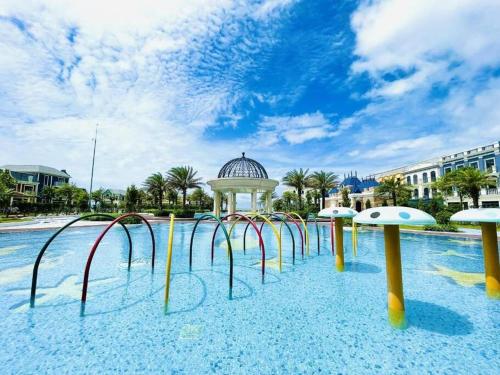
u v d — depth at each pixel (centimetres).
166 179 3462
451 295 507
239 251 1018
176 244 1204
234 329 364
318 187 3441
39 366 280
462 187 2447
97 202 5775
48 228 1623
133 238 1393
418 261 840
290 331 360
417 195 3816
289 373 270
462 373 269
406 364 284
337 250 694
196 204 6775
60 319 394
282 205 5419
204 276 635
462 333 352
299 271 693
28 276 634
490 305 452
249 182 2442
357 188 4778
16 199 4525
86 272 450
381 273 675
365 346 321
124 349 314
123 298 483
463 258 891
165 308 428
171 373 270
